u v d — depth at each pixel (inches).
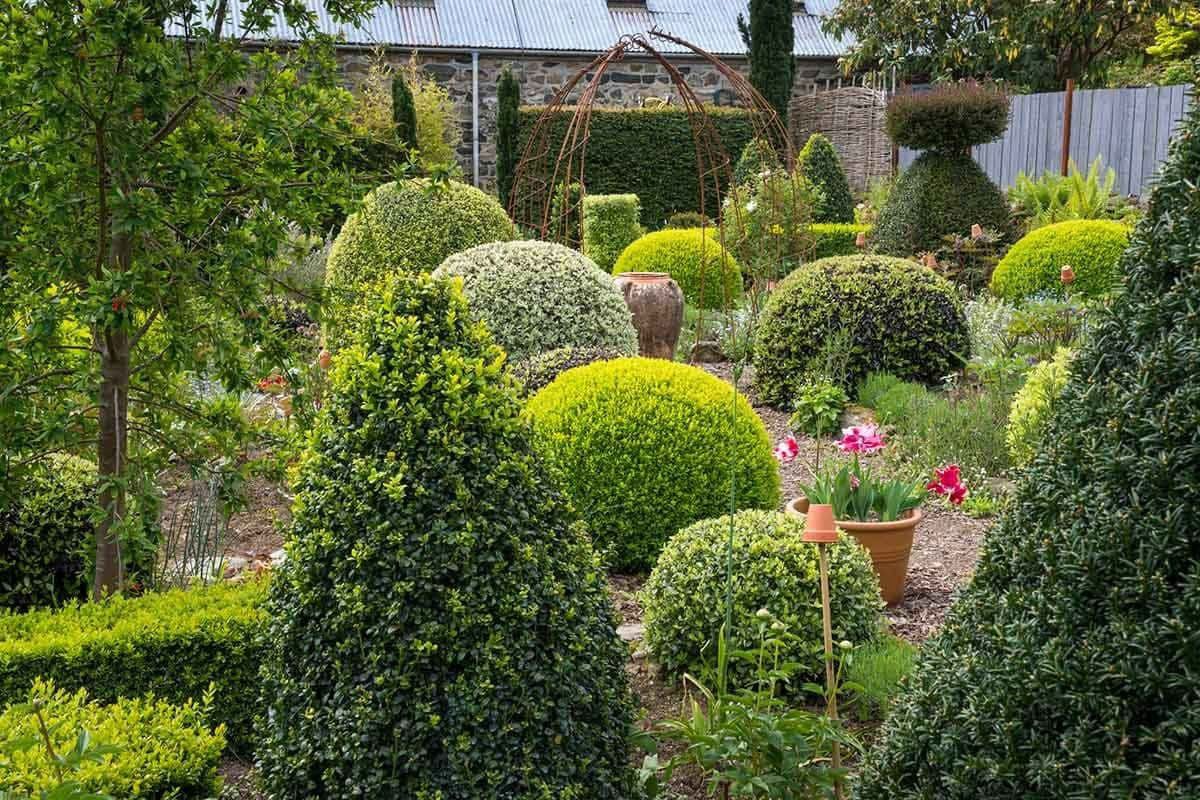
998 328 362.9
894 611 187.5
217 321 163.9
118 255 152.9
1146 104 555.2
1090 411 82.1
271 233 154.3
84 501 182.1
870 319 328.5
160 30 141.9
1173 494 75.4
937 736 84.0
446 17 705.6
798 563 157.9
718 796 128.0
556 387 214.7
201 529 193.5
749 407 223.0
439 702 99.0
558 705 101.3
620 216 597.9
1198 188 79.7
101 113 136.6
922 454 275.7
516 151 660.7
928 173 499.5
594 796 103.2
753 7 709.9
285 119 149.6
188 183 146.5
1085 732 74.7
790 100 764.0
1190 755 70.2
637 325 369.4
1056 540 80.4
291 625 102.4
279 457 175.3
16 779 99.9
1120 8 703.1
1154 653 73.2
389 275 112.7
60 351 159.3
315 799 100.1
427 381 105.1
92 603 147.5
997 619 83.2
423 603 99.9
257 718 107.3
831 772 112.4
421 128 637.9
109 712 121.7
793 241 527.2
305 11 163.0
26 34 128.3
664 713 150.6
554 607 103.5
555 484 114.3
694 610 157.0
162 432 177.2
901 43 763.4
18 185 136.6
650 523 203.9
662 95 735.1
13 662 131.0
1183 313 78.2
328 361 240.2
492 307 287.4
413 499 101.6
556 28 719.7
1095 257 402.9
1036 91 749.9
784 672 127.3
